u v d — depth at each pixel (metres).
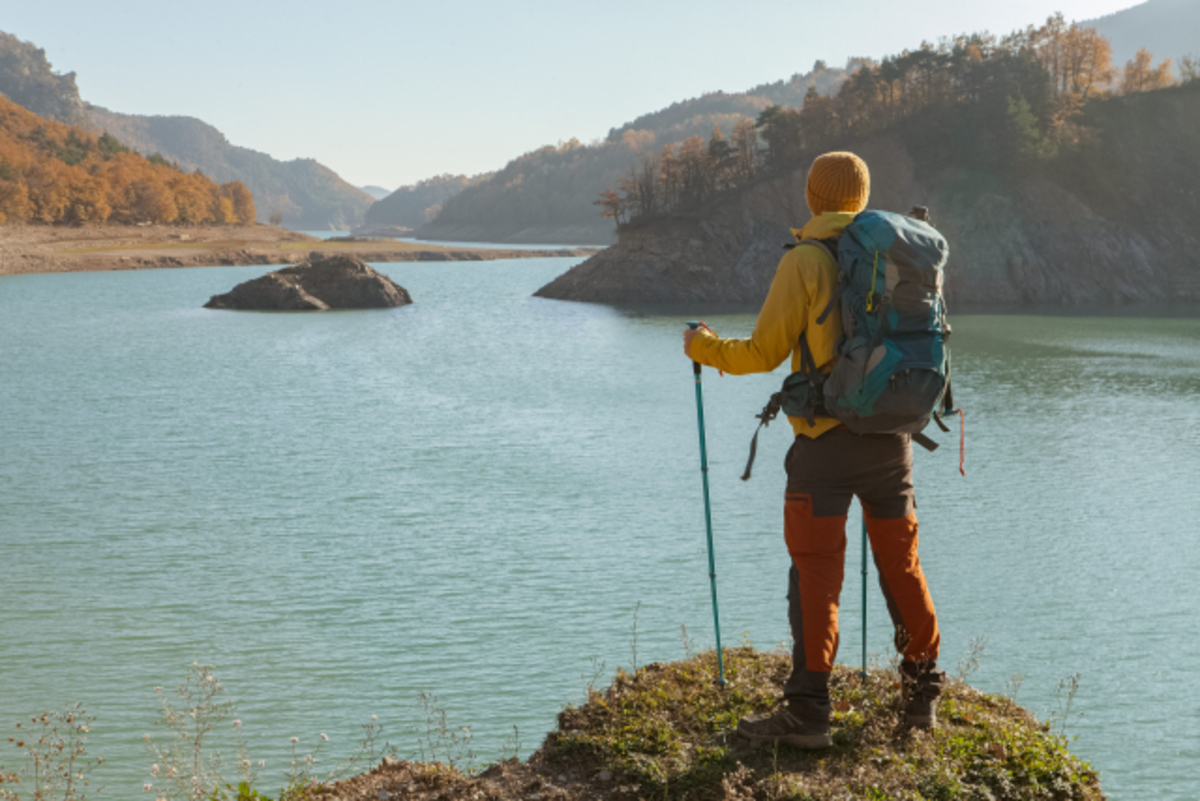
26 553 31.02
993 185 161.62
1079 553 31.34
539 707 19.47
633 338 102.81
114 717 18.34
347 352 91.44
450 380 74.38
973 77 176.88
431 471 44.16
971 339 97.81
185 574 28.95
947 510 37.03
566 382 73.31
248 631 24.06
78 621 24.62
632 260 160.38
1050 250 155.00
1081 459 45.75
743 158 190.50
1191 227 160.12
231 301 135.25
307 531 34.09
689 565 29.88
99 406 62.59
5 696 19.55
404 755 16.73
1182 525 34.53
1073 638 24.03
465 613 25.58
